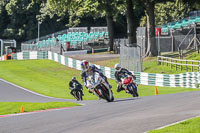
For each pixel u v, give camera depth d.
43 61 145.50
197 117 25.42
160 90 81.88
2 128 27.53
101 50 170.62
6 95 81.25
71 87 69.25
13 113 47.41
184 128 22.59
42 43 180.00
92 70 43.16
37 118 32.34
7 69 129.50
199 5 129.25
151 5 123.75
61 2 139.88
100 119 28.83
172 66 103.06
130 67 103.94
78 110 36.88
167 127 23.14
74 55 153.25
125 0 118.44
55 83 102.69
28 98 76.31
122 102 42.41
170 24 152.25
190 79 81.06
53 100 71.44
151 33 123.94
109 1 119.94
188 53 113.56
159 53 117.81
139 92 81.56
